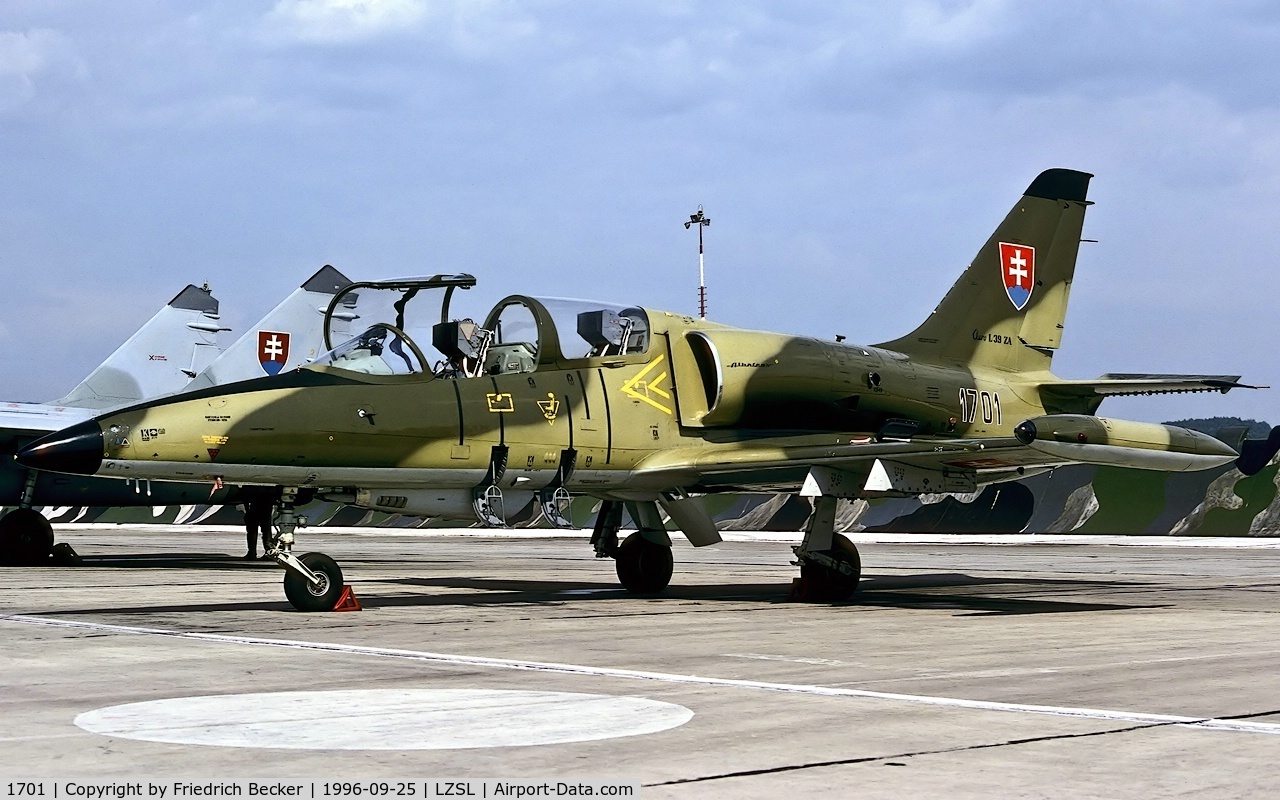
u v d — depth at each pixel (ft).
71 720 21.16
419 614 40.32
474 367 44.83
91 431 36.86
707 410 49.29
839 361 51.85
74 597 47.26
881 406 52.65
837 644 32.81
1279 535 101.09
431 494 44.11
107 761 18.11
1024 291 60.08
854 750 19.04
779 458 45.52
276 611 41.06
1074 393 60.23
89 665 27.89
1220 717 22.09
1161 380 56.44
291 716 21.59
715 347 48.83
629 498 49.88
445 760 18.24
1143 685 25.73
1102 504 113.29
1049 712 22.47
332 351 43.14
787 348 50.72
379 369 42.39
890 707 22.86
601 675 26.68
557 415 45.16
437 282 44.27
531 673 26.91
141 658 29.07
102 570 66.54
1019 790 16.69
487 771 17.58
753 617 40.37
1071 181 61.57
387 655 29.78
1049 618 40.55
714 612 42.09
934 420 54.44
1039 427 41.24
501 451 43.80
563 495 46.60
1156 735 20.44
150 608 42.11
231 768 17.72
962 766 18.03
